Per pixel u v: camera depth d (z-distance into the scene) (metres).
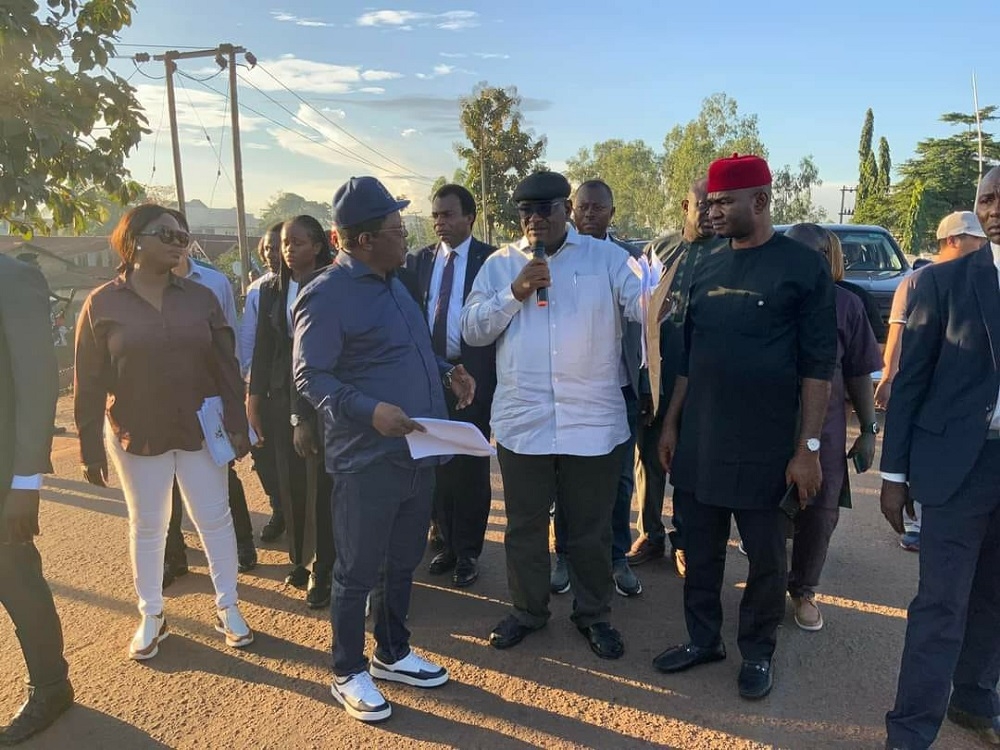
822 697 2.90
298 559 3.86
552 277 3.13
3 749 2.59
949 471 2.38
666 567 4.22
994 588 2.53
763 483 2.77
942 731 2.66
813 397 2.71
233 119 21.67
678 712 2.80
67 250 35.00
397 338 2.73
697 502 3.02
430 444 2.67
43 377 2.49
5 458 2.49
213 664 3.15
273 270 3.99
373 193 2.63
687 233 3.75
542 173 3.03
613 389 3.17
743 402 2.77
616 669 3.11
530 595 3.28
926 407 2.48
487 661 3.18
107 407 3.12
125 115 5.18
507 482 3.26
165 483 3.14
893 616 3.57
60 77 4.77
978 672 2.60
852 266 9.15
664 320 3.60
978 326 2.34
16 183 4.63
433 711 2.81
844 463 3.38
